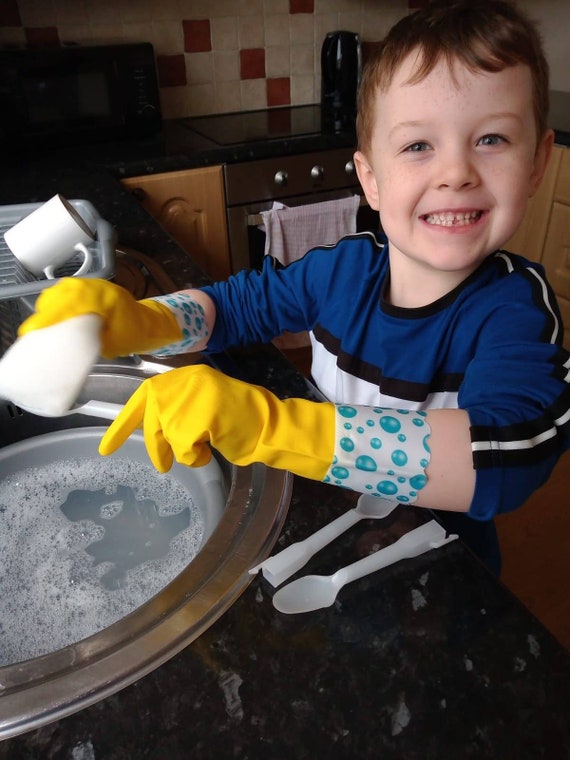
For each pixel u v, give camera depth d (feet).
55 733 1.24
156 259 3.43
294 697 1.28
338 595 1.50
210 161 6.17
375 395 2.41
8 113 6.09
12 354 1.54
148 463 2.68
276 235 6.54
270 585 1.53
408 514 1.73
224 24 7.32
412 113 1.72
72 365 1.51
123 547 2.45
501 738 1.20
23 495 2.66
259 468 1.93
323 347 2.60
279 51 7.72
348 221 6.80
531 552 4.88
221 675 1.33
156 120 6.79
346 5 7.78
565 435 1.60
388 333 2.26
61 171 5.65
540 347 1.78
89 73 6.29
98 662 1.36
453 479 1.49
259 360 2.50
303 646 1.38
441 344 2.17
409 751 1.18
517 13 1.83
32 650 2.07
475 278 2.09
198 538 2.36
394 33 1.88
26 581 2.33
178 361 2.51
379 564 1.56
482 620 1.43
